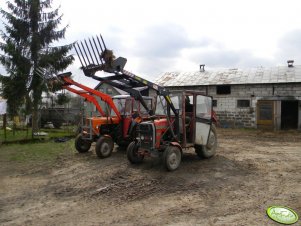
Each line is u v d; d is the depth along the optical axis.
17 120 18.02
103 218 4.55
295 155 9.38
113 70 7.25
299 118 17.23
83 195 5.66
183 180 6.51
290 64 19.73
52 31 16.81
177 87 21.09
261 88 18.27
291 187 5.98
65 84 9.58
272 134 15.62
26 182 6.61
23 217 4.63
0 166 8.20
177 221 4.39
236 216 4.55
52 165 8.25
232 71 21.22
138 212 4.76
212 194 5.59
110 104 9.80
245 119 18.78
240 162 8.23
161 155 7.69
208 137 8.45
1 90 15.62
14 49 15.38
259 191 5.73
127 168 7.60
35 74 15.60
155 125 7.34
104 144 9.09
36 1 16.08
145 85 7.48
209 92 20.09
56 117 19.92
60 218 4.57
